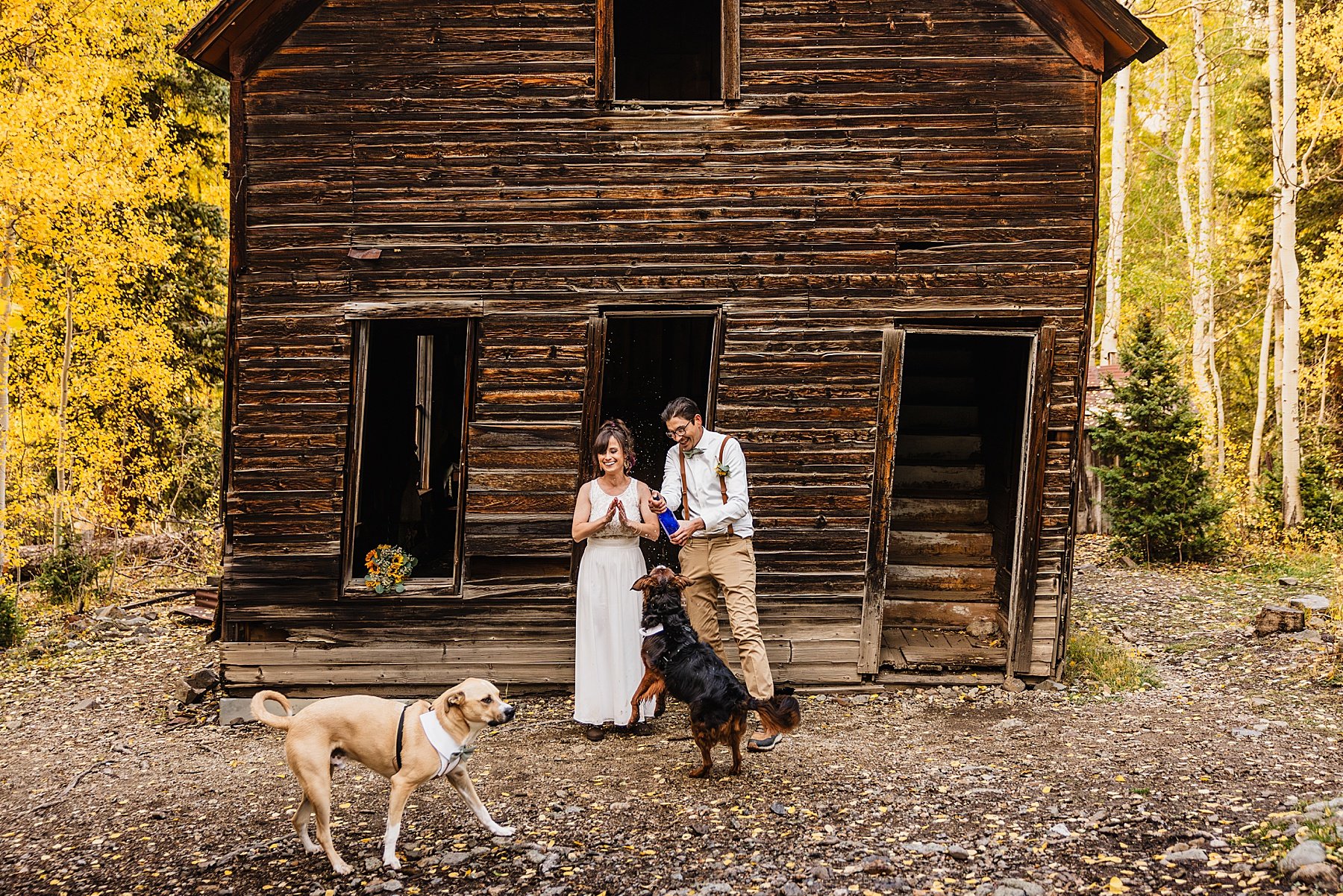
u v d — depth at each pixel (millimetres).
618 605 5562
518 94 6262
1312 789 4301
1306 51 15453
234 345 6273
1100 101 6293
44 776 5430
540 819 4344
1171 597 9680
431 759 3834
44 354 13586
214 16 5969
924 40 6285
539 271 6316
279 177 6246
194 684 6805
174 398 15875
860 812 4285
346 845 4145
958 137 6316
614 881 3660
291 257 6266
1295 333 13375
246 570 6332
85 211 12117
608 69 6250
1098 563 11961
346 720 3846
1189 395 11844
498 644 6418
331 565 6336
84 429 13828
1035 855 3732
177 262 15789
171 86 15523
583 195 6301
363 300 6289
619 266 6320
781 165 6316
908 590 7566
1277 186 13867
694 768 4977
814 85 6297
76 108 10883
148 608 10672
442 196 6281
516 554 6367
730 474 5434
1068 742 5277
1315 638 7129
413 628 6402
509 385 6344
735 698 4664
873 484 6402
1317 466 13914
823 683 6457
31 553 12898
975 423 8648
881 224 6336
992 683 6531
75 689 7465
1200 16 16734
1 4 10492
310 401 6297
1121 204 17953
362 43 6215
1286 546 12594
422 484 8828
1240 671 6758
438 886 3668
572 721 5965
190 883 3824
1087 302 6336
